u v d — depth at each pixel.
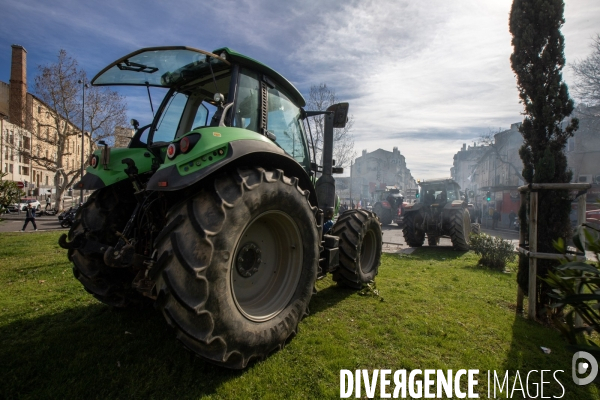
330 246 3.55
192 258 1.90
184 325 1.87
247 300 2.51
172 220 2.01
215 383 2.09
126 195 3.05
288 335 2.56
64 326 2.91
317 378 2.21
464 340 2.87
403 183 71.88
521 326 3.24
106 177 2.83
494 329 3.13
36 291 4.01
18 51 35.19
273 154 2.47
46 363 2.28
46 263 5.73
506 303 4.00
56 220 22.28
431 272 5.65
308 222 2.71
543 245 3.59
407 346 2.72
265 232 2.67
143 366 2.24
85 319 3.07
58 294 3.86
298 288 2.71
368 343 2.75
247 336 2.17
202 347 1.96
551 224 3.60
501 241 6.42
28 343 2.57
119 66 2.85
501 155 32.38
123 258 2.22
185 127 3.49
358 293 4.11
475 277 5.31
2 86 37.78
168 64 2.81
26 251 7.20
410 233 9.95
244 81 2.87
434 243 10.24
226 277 2.05
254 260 2.53
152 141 3.23
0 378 2.08
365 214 4.30
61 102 25.31
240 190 2.13
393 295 4.08
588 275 1.88
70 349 2.48
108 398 1.93
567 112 3.70
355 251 3.98
